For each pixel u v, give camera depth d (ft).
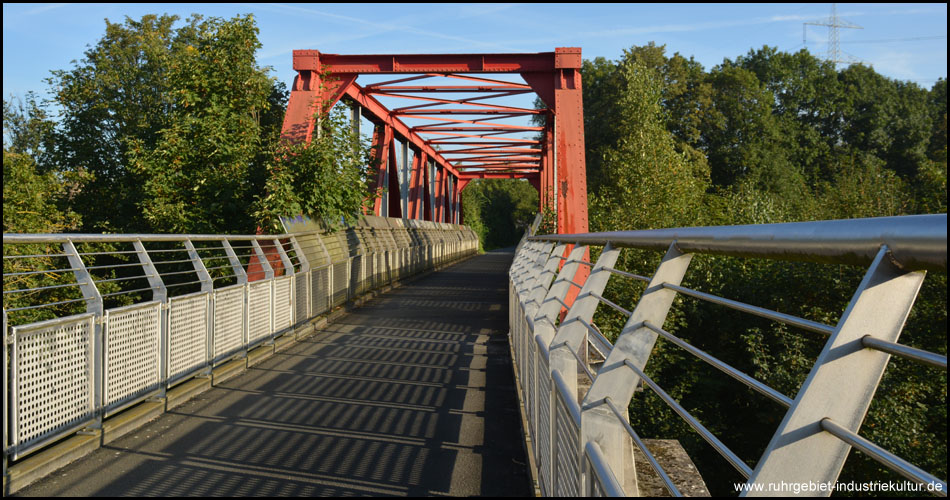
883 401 43.93
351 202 49.83
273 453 15.90
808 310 54.19
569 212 50.44
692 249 6.19
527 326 17.30
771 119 156.04
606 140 134.51
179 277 48.60
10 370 13.32
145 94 72.84
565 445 9.04
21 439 13.62
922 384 45.98
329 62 53.67
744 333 54.19
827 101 178.70
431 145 120.78
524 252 31.89
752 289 56.95
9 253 35.91
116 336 17.26
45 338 14.39
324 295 40.70
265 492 13.33
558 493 9.93
